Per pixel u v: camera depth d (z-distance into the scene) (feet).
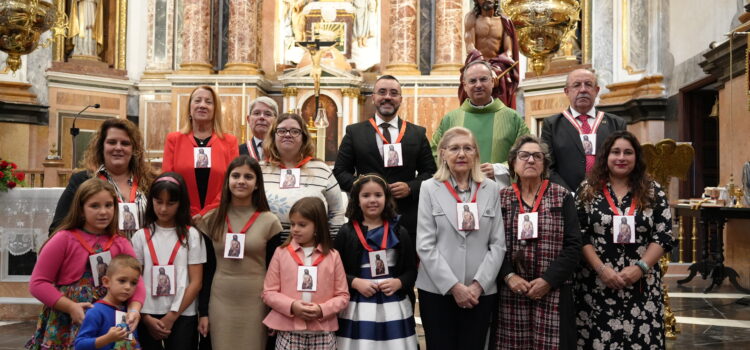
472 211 12.65
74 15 42.70
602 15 37.99
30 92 39.17
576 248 12.34
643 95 34.86
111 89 43.65
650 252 12.55
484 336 12.51
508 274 12.55
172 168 14.37
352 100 42.55
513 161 13.19
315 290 12.13
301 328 11.86
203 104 14.35
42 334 11.86
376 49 45.57
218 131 14.69
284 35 46.34
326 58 43.09
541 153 12.80
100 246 11.82
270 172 13.80
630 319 12.48
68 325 11.76
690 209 25.73
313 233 12.50
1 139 37.70
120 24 44.91
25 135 38.55
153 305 12.10
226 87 43.01
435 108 42.57
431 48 44.73
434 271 12.49
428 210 12.98
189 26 43.78
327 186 13.92
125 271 11.21
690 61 31.48
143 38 45.83
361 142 14.89
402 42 43.42
